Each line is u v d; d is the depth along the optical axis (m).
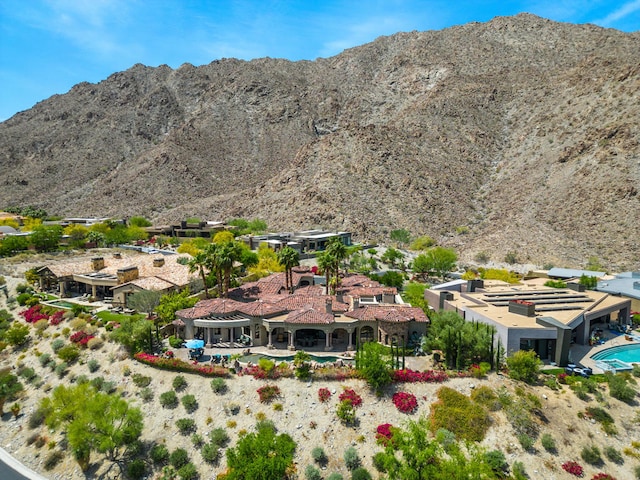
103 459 37.38
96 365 47.03
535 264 104.38
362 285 71.06
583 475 34.91
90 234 117.12
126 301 63.53
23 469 37.56
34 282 72.69
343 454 36.38
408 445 32.06
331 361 47.41
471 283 69.88
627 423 39.50
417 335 52.09
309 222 139.25
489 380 43.12
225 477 33.72
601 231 108.50
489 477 31.39
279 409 40.03
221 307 53.59
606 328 63.41
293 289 69.69
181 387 42.69
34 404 44.88
